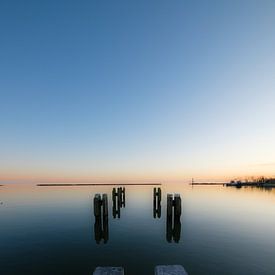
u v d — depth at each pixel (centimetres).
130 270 1073
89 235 1686
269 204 3538
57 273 1036
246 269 1050
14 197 5259
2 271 1059
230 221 2128
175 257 1211
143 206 3453
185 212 2678
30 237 1627
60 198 4947
